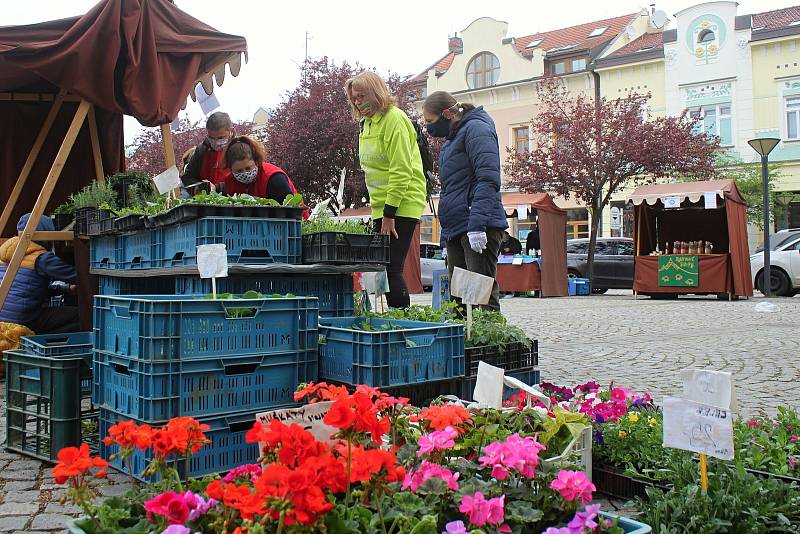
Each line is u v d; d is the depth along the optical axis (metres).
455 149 6.33
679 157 25.59
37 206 6.34
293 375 3.51
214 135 6.34
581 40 39.09
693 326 11.11
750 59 32.69
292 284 4.36
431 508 1.77
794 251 19.28
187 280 4.26
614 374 6.55
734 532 2.43
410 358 3.68
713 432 2.39
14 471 3.58
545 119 28.98
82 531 1.70
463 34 39.25
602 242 23.31
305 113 28.20
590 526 1.73
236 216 4.15
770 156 32.25
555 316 13.16
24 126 8.16
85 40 6.10
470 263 6.24
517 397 3.36
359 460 1.72
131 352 3.26
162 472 2.04
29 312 6.35
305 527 1.52
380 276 5.11
